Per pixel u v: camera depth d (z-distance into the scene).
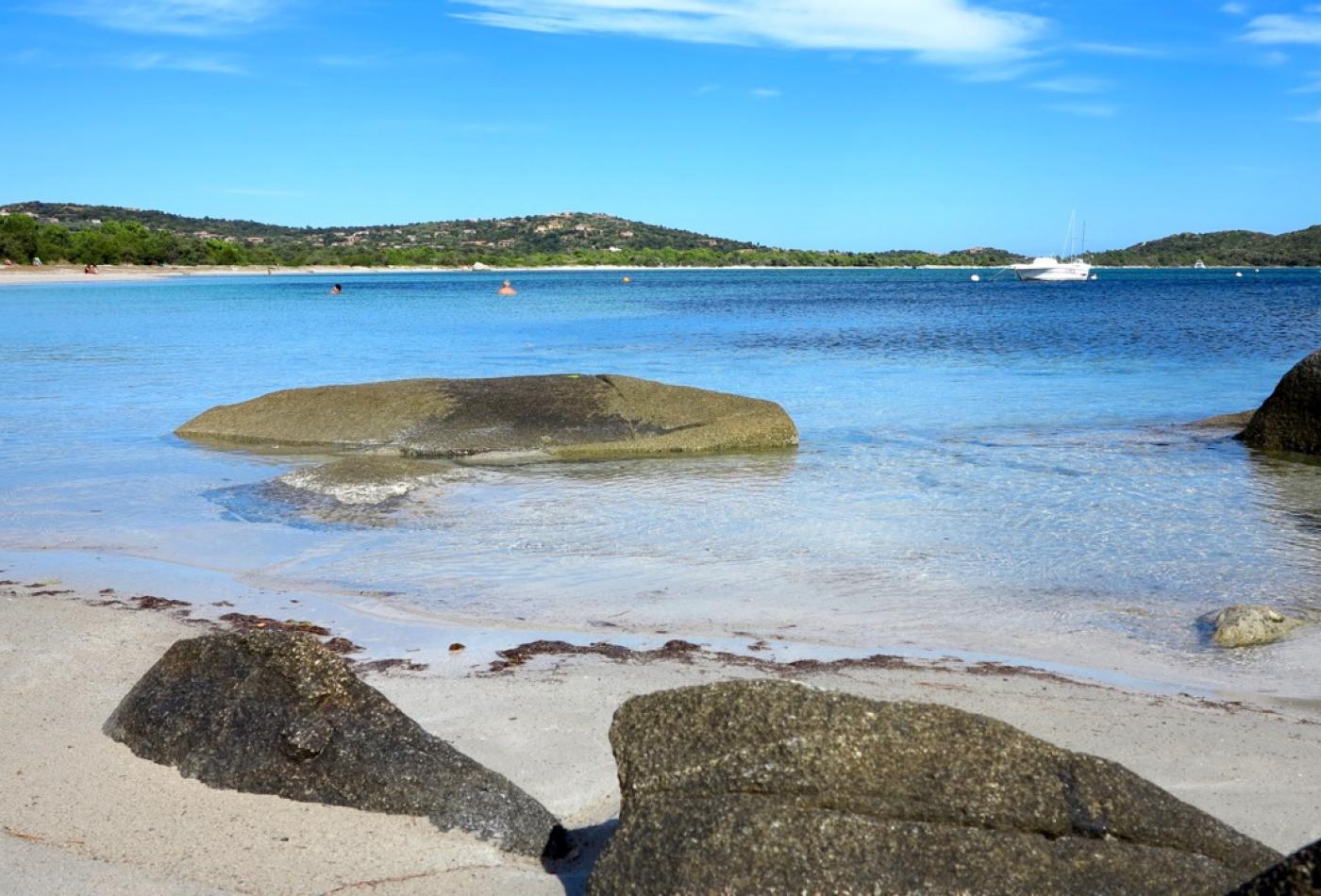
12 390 22.77
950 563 9.89
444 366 28.11
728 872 3.73
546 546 10.58
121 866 4.54
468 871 4.57
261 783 5.13
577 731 6.24
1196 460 14.94
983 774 3.96
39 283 95.88
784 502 12.41
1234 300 68.44
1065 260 130.50
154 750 5.49
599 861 3.96
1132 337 36.72
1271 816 5.25
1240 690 7.08
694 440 15.75
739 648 7.78
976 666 7.45
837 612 8.60
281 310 57.59
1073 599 8.92
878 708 4.13
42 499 12.70
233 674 5.50
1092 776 4.02
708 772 4.05
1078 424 18.25
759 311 57.75
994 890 3.67
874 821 3.82
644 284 119.88
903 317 51.16
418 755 5.09
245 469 14.41
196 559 10.23
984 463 14.73
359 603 8.88
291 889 4.38
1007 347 33.06
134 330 41.22
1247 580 9.39
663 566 9.88
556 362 29.05
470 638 8.02
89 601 8.88
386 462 13.51
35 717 6.21
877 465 14.66
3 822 4.91
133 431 17.48
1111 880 3.72
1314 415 15.38
